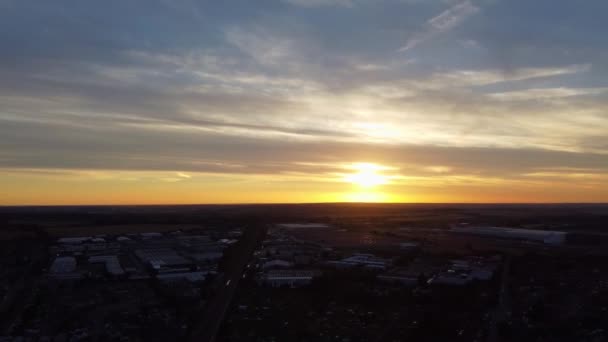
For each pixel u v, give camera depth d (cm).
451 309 10912
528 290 12631
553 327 9500
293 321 10019
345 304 11362
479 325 9744
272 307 11056
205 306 11131
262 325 9731
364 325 9806
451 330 9450
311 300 11681
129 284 13575
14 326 9794
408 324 9869
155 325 9750
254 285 13300
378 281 13850
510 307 11081
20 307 11200
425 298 11844
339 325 9794
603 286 12912
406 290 12744
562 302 11338
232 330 9406
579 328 9438
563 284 13225
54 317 10356
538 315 10288
